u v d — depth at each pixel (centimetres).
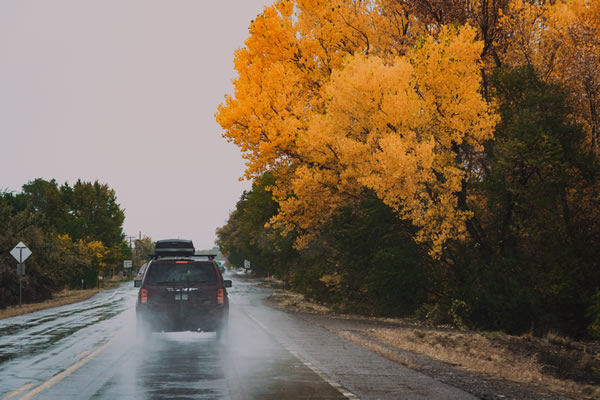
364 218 2962
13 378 1133
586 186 2575
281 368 1262
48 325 2286
